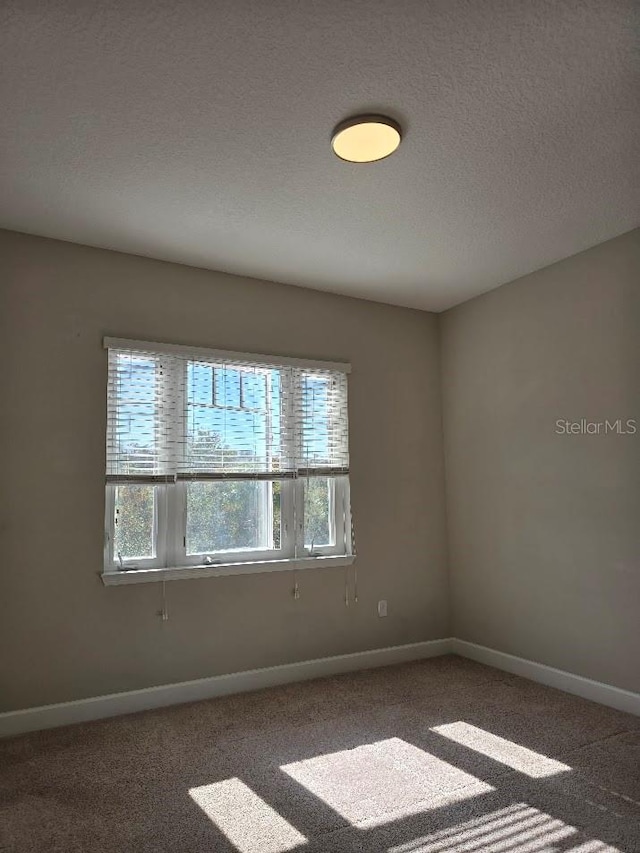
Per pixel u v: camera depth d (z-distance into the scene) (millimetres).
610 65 2027
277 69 2014
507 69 2041
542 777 2469
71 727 3039
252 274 3852
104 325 3389
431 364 4609
